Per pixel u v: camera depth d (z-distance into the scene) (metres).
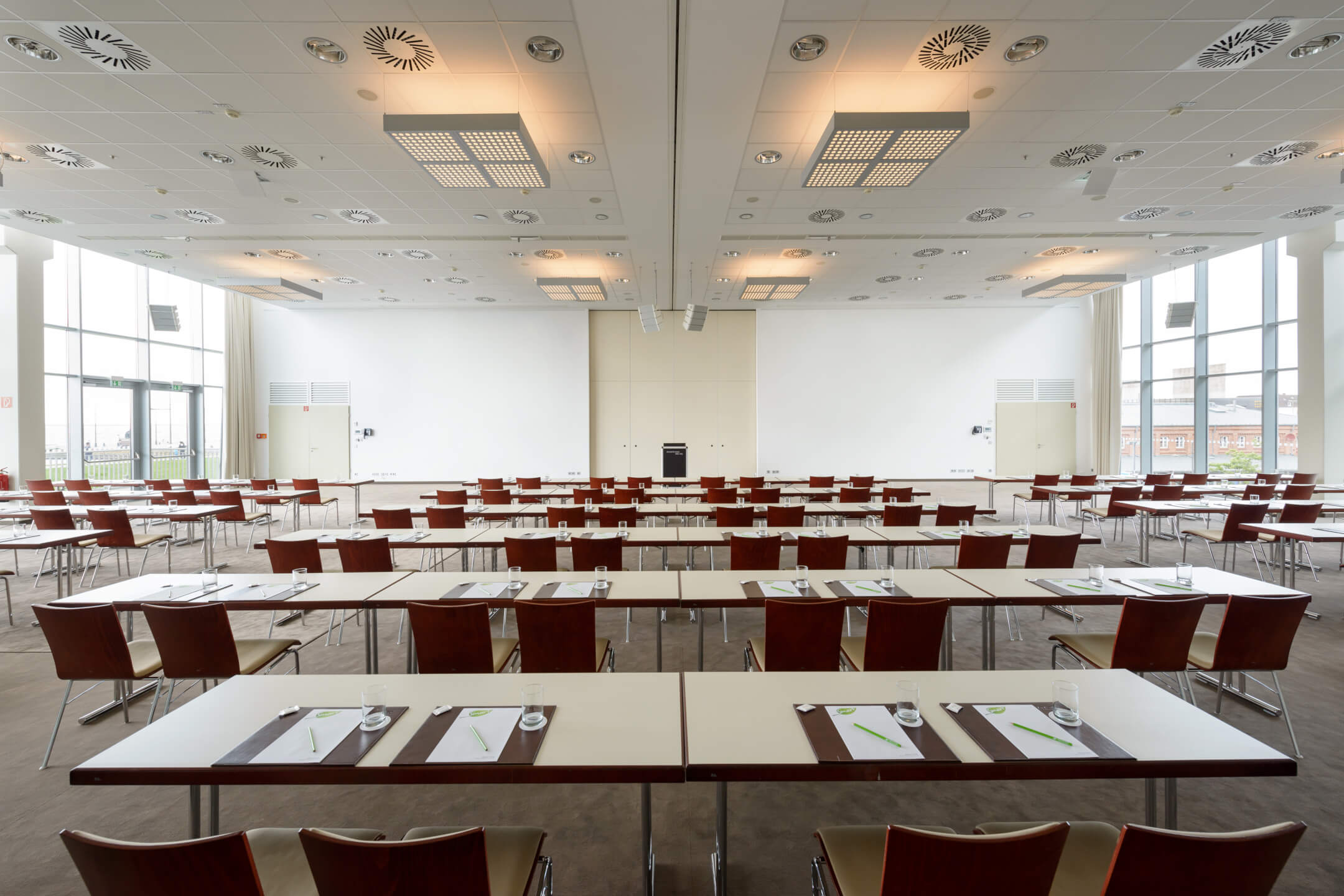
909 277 11.57
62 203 7.58
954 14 4.17
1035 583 3.43
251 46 4.48
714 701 1.94
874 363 14.98
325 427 14.88
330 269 10.94
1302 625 4.81
